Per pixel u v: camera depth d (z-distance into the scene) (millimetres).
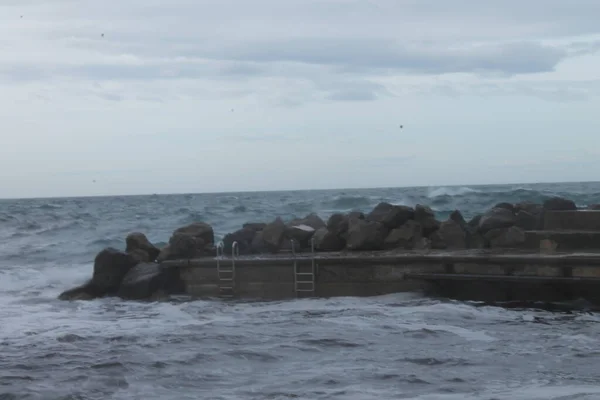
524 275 16797
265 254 20922
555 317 15078
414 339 12859
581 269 16281
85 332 14312
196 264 19719
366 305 17078
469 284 17438
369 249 20328
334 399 9336
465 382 10000
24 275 25406
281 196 104812
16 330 14914
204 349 12234
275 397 9477
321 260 18750
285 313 16297
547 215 19734
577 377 10172
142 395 9750
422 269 18031
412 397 9352
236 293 19375
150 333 13852
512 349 11984
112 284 20500
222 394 9703
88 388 10117
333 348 12219
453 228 20406
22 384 10391
